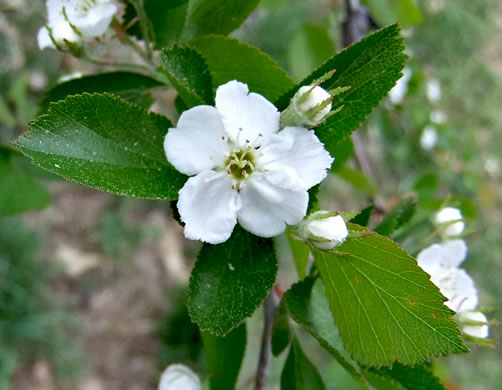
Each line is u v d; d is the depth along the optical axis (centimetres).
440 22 34
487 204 31
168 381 10
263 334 9
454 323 6
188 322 27
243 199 7
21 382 24
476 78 36
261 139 7
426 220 9
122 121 7
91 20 8
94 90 9
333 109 7
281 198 7
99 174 6
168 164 7
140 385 26
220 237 7
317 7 31
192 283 7
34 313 25
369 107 7
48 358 25
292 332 8
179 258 29
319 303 8
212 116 7
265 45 30
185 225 7
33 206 12
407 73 19
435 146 24
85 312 26
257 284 7
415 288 7
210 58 8
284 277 26
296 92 7
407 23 15
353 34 15
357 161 15
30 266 25
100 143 7
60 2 8
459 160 26
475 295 9
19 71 23
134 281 27
